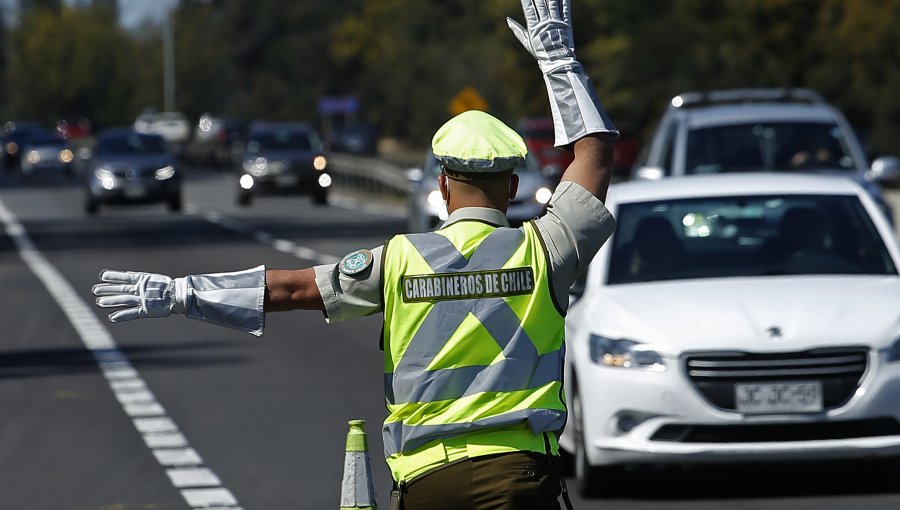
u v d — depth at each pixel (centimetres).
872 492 2211
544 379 1015
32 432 2841
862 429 2141
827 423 2136
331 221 9200
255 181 10994
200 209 10744
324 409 3011
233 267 6209
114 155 10400
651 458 2155
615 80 15825
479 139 1027
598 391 2188
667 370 2147
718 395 2139
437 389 1001
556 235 1029
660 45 15562
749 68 14062
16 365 3766
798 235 2452
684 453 2138
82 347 4094
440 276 1011
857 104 13588
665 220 2492
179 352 3953
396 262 1015
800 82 13912
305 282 1014
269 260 6494
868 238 2452
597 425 2191
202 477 2402
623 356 2181
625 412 2167
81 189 14175
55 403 3169
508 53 17312
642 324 2195
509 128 1046
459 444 1002
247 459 2538
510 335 1009
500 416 999
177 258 6762
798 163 4047
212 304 1002
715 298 2247
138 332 4419
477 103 8094
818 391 2133
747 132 4094
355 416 2925
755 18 13875
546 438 1012
